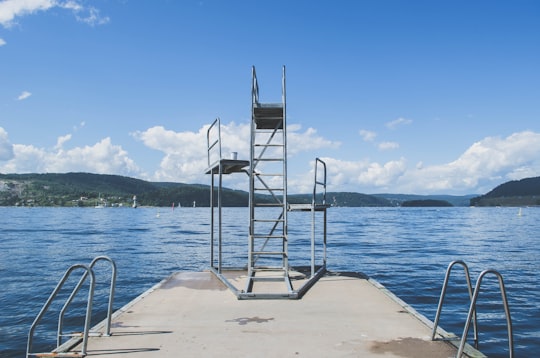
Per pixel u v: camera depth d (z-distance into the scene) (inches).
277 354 170.9
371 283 319.6
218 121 343.6
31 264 745.6
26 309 422.0
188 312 235.0
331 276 351.6
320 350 175.5
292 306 248.4
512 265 743.7
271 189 336.8
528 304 441.1
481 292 501.7
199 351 174.2
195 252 936.9
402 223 2586.1
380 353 172.2
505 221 2886.3
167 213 4653.1
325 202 374.3
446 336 191.9
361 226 2207.2
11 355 300.4
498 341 324.5
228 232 1678.2
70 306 432.8
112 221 2699.3
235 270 379.2
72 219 2942.9
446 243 1212.5
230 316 226.7
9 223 2316.7
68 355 168.7
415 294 492.1
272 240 1290.6
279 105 341.1
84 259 815.1
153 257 844.6
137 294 489.4
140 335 194.5
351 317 224.5
